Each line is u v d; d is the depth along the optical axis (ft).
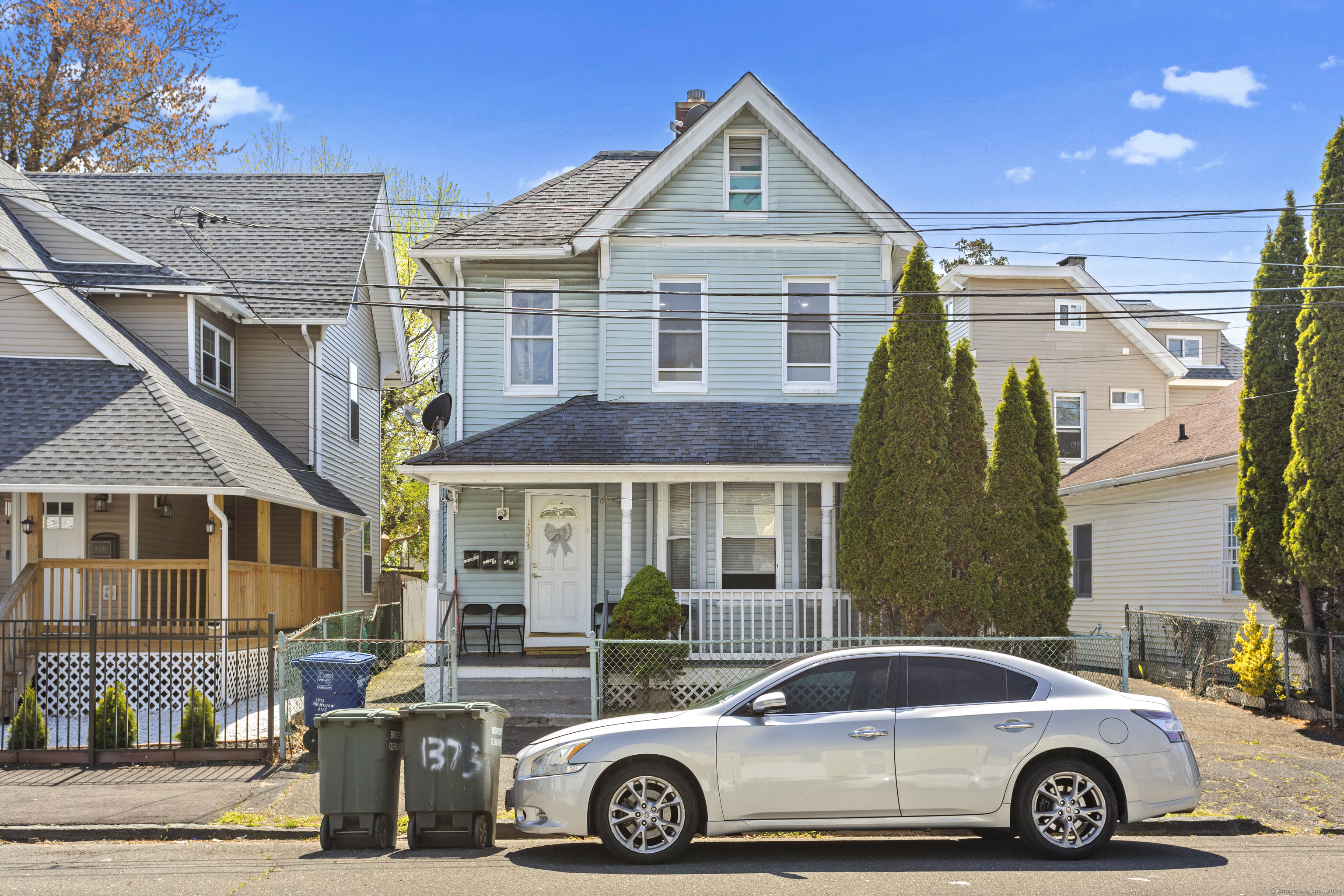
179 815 30.30
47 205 66.33
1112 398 90.74
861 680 26.13
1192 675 53.93
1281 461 48.78
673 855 25.20
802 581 55.98
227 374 69.82
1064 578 47.93
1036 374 50.62
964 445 48.37
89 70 107.96
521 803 26.03
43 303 56.39
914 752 25.27
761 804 25.21
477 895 22.12
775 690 26.18
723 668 47.47
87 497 59.16
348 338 81.76
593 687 42.09
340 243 73.92
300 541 70.59
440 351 65.98
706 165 59.72
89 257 66.33
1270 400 49.32
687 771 25.58
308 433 71.56
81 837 28.84
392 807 27.68
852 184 59.11
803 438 54.13
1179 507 66.49
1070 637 44.47
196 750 37.45
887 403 48.75
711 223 59.47
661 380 59.11
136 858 26.13
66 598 50.67
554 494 58.95
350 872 24.40
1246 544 49.65
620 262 59.16
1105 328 91.15
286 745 38.86
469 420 59.88
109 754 37.27
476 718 27.61
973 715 25.53
